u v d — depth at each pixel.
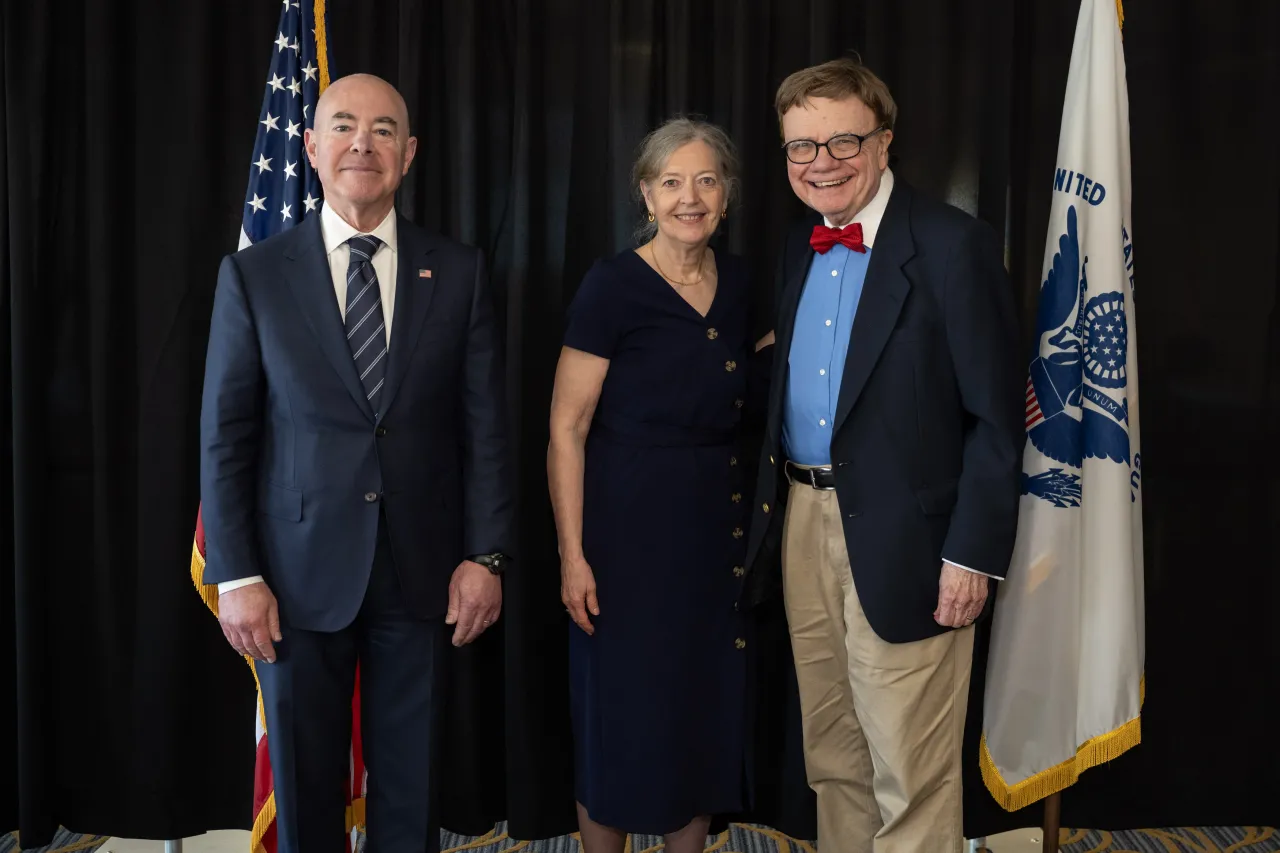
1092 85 2.17
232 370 1.75
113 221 2.39
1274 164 2.41
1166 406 2.47
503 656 2.54
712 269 2.05
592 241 2.49
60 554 2.49
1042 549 2.15
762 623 2.45
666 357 1.94
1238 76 2.41
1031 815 2.56
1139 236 2.44
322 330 1.76
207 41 2.38
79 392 2.47
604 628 1.98
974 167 2.41
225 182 2.45
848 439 1.81
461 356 1.87
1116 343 2.16
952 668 1.87
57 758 2.52
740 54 2.36
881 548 1.79
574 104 2.44
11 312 2.39
